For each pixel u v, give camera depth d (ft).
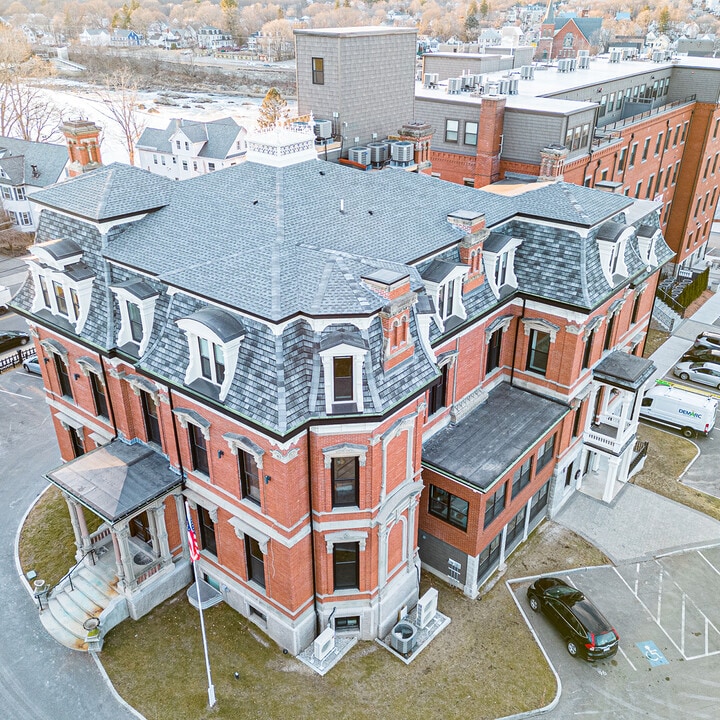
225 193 90.02
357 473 73.61
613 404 119.14
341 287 69.31
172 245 82.69
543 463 99.14
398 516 79.41
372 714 74.69
